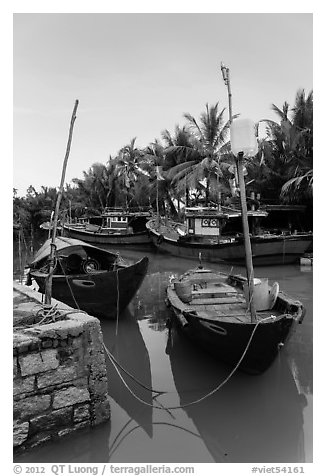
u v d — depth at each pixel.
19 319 5.00
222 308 7.29
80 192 43.78
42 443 4.23
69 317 4.80
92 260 11.04
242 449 4.34
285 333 5.15
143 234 23.58
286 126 22.94
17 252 24.62
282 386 5.72
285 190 20.23
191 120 27.73
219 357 5.96
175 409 5.13
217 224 19.47
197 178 26.11
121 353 7.27
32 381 4.18
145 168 34.69
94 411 4.59
